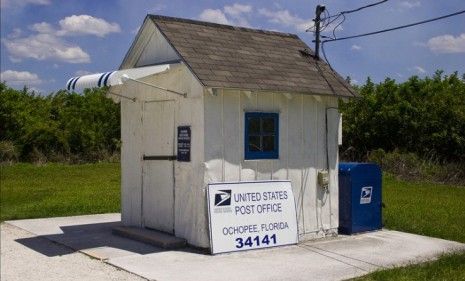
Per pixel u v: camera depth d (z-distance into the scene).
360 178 11.30
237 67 9.85
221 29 10.84
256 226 9.69
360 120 29.91
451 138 26.98
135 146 11.29
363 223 11.34
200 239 9.42
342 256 9.28
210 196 9.28
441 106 27.41
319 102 10.84
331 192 10.96
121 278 7.84
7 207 15.35
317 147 10.79
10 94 33.12
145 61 10.90
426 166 25.94
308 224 10.59
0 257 9.28
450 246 10.19
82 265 8.65
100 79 9.48
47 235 11.10
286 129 10.34
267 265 8.59
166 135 10.35
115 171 28.34
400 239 10.73
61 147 34.41
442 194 19.52
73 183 22.88
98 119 36.12
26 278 7.97
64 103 36.94
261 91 9.59
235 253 9.34
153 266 8.46
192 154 9.59
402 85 29.61
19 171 27.47
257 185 9.84
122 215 11.71
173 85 10.05
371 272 8.20
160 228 10.60
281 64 10.66
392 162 26.39
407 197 18.38
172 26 10.17
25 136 32.75
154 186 10.74
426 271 8.09
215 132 9.43
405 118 28.33
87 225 12.24
